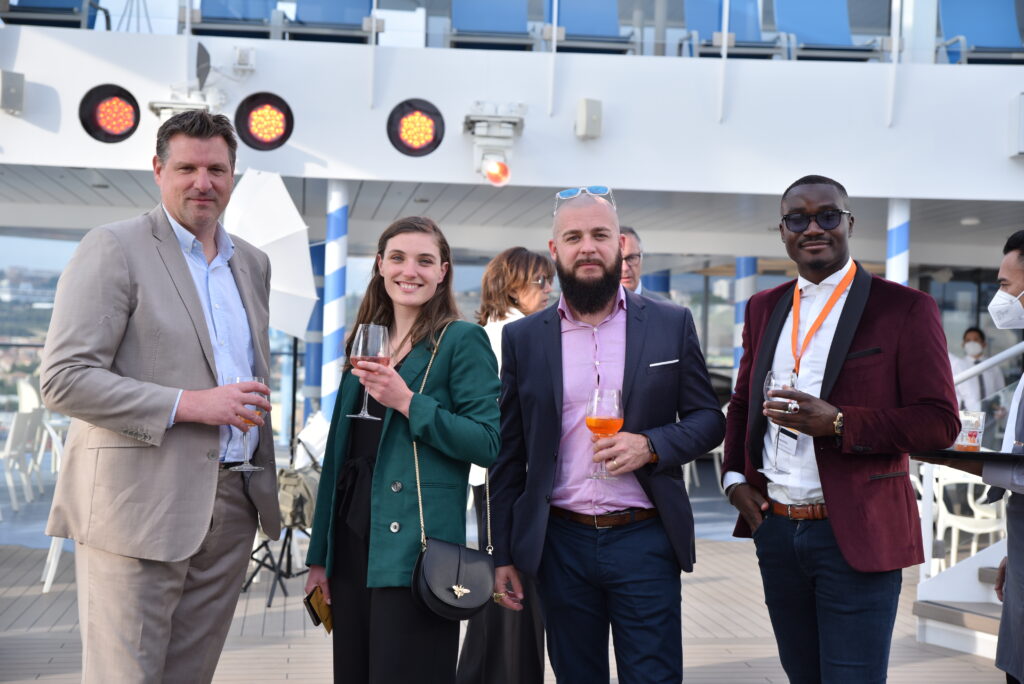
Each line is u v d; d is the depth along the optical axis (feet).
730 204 28.55
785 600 8.70
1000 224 32.22
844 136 25.96
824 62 25.90
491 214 31.50
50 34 24.31
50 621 16.94
